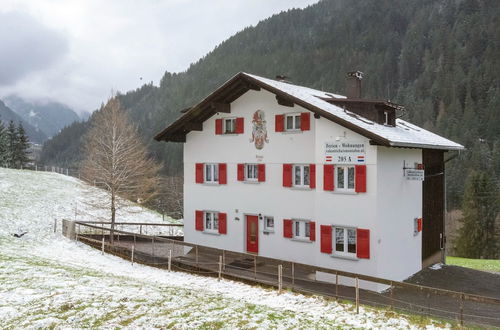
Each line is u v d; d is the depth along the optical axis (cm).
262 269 1978
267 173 2139
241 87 2181
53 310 1169
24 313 1143
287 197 2066
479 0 16500
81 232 2922
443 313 1462
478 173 5481
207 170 2423
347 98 2175
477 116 10325
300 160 2017
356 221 1797
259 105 2164
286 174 2059
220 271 1814
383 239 1794
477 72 12175
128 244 2608
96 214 3556
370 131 1681
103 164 2694
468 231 5306
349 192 1814
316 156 1909
